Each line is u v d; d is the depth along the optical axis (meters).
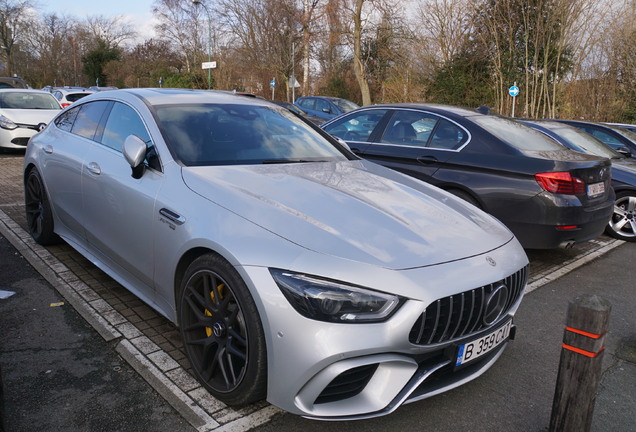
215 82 36.78
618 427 2.68
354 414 2.22
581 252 6.00
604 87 19.20
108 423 2.46
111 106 4.00
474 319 2.44
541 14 19.81
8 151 11.48
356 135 6.14
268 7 33.59
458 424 2.61
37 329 3.34
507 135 5.23
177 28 44.50
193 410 2.57
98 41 62.00
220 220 2.60
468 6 21.84
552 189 4.58
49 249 4.81
